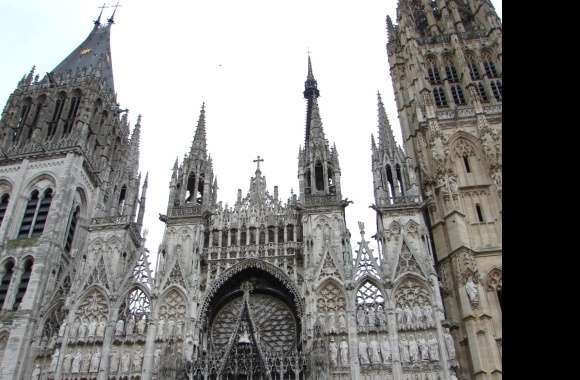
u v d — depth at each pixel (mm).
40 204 64875
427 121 67312
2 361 51562
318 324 47344
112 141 81625
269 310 54844
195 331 50906
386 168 62031
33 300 55312
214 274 55562
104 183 73188
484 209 60062
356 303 50781
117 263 57844
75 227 66625
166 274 54000
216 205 61000
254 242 58219
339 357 47719
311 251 54219
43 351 53000
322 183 62062
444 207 59719
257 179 62781
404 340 48188
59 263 61094
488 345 49156
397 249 53438
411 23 80750
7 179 67625
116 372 49188
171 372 45719
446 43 77438
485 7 79375
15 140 73500
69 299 53844
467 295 52531
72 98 77250
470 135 65875
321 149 63375
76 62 87625
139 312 53031
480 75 72812
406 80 77562
